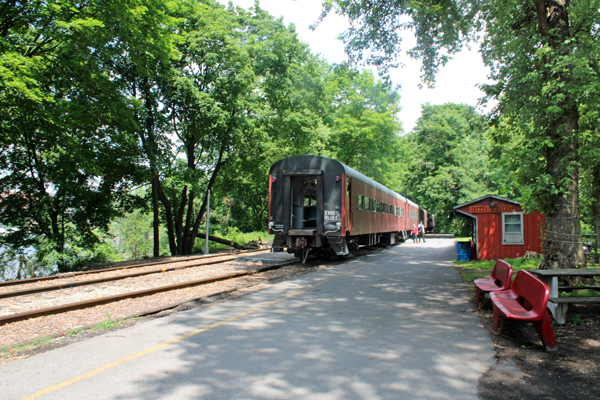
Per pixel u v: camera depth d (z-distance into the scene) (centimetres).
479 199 1589
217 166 2380
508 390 361
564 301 568
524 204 873
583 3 802
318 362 433
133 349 480
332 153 3572
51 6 1280
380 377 391
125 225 6131
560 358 441
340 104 3734
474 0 1029
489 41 1066
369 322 602
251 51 2292
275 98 2312
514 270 1166
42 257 1778
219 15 2112
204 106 1942
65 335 552
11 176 1869
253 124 2116
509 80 915
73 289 961
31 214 1880
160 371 409
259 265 1422
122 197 2209
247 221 4678
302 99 2425
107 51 1460
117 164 1977
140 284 1024
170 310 719
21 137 1714
